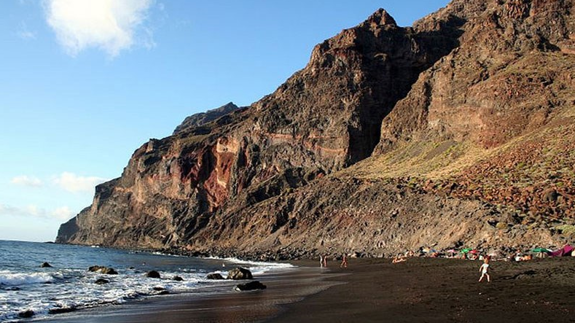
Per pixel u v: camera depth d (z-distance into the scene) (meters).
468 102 108.31
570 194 60.19
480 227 60.69
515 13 125.38
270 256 89.25
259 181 146.88
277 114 155.00
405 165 108.56
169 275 51.84
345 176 114.25
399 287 31.59
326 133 139.00
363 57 149.25
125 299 29.98
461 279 33.53
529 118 92.81
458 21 170.62
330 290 32.88
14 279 38.88
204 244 138.75
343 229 90.19
